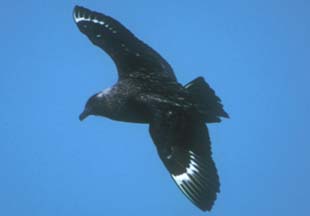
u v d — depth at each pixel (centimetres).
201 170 1786
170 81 1902
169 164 1800
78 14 2080
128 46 2009
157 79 1920
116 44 2019
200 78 1873
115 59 1992
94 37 2039
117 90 1917
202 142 1809
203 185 1773
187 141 1812
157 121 1844
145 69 1964
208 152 1798
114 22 2058
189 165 1794
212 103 1853
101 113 1927
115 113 1911
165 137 1820
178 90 1870
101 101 1919
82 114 1936
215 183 1772
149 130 1847
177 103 1853
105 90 1931
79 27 2061
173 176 1788
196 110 1841
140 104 1881
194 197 1767
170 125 1831
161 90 1889
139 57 1986
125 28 2042
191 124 1828
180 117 1838
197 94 1869
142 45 2016
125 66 1973
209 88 1864
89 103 1933
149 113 1870
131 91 1903
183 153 1803
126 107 1897
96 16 2069
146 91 1897
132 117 1900
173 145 1812
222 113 1841
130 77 1939
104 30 2050
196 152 1800
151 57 1992
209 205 1759
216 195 1766
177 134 1822
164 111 1852
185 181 1784
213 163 1789
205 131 1820
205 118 1838
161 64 1989
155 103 1866
